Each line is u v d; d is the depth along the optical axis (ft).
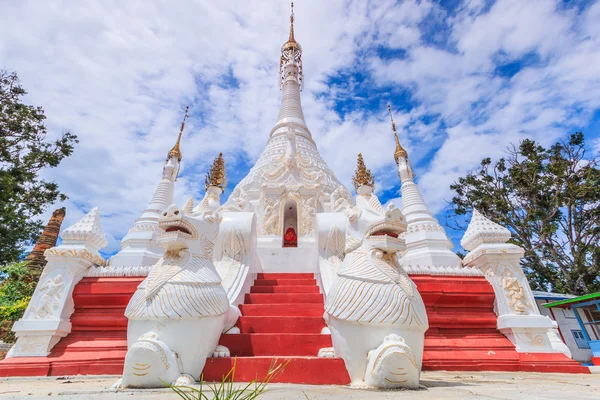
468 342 20.74
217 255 24.89
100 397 9.25
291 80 77.71
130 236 40.14
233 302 20.08
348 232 17.15
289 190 38.93
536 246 73.87
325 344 16.96
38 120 66.44
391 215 15.26
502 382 13.29
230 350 16.66
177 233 14.85
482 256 23.58
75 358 19.24
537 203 76.02
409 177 48.65
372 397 9.12
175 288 13.57
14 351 19.27
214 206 27.20
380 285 13.35
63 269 22.00
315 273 29.17
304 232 36.52
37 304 20.80
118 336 20.89
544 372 18.71
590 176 69.72
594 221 68.69
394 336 12.23
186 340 12.94
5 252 63.05
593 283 68.33
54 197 73.46
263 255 32.40
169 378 11.79
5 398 9.07
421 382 13.20
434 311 22.34
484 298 22.35
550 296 47.42
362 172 38.22
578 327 45.11
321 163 55.01
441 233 39.32
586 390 10.30
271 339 17.02
